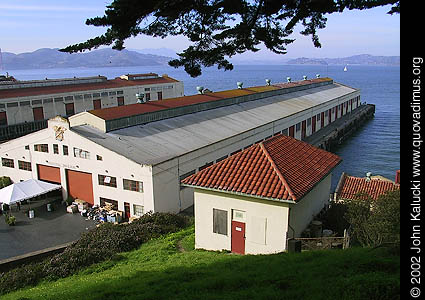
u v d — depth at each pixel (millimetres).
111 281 15344
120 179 30688
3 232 29016
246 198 19031
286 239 18328
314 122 65250
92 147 31859
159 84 76812
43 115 54688
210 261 17047
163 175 29859
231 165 20625
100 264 19297
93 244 21641
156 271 16156
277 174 19172
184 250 21047
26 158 36812
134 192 30062
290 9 9891
